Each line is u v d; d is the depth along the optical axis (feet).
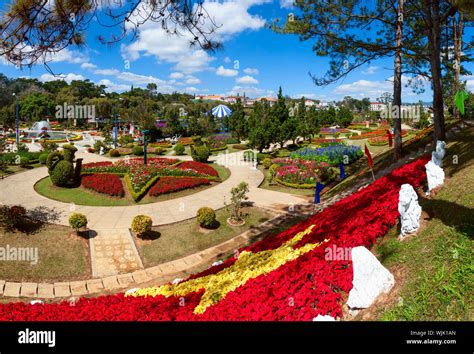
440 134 35.04
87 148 99.86
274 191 57.16
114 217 41.42
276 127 88.79
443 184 24.17
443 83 56.44
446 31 49.57
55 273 27.84
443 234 17.02
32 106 184.03
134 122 141.90
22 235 32.37
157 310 16.96
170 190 52.26
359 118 239.30
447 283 13.05
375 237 20.90
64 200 47.21
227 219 41.83
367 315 14.10
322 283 16.74
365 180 47.03
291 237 27.25
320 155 79.66
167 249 33.63
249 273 20.33
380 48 36.37
